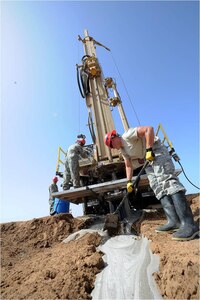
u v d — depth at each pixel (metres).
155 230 3.58
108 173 6.83
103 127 7.66
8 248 5.02
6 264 4.27
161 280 2.43
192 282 1.97
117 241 4.13
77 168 6.15
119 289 2.64
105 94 8.25
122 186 5.36
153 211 5.69
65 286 2.71
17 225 5.97
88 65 8.64
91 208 7.30
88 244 4.13
